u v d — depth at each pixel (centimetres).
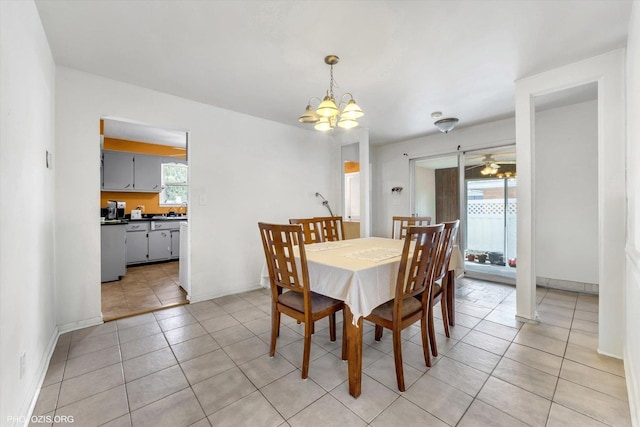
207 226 329
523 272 259
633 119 158
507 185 400
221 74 253
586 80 224
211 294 331
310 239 298
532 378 172
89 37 198
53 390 162
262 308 299
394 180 523
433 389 163
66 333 236
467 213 439
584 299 317
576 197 341
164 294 343
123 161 521
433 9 168
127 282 398
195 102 317
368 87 280
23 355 140
